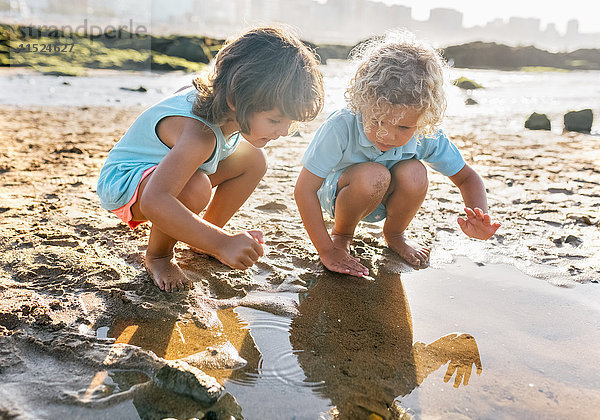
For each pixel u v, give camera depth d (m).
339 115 2.14
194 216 1.63
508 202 3.05
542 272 2.12
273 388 1.33
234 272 2.05
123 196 1.85
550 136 5.80
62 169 3.51
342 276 2.07
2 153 3.90
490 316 1.76
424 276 2.09
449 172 2.31
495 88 14.42
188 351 1.50
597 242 2.43
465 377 1.41
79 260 2.03
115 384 1.32
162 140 1.86
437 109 1.92
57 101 7.42
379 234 2.56
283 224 2.62
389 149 2.09
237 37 1.73
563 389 1.37
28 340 1.49
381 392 1.34
